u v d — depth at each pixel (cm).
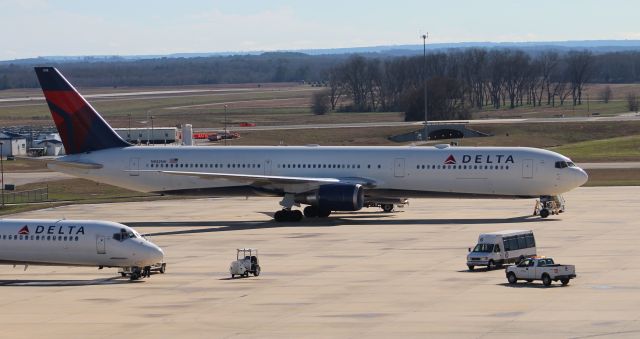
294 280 17275
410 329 13112
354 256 19912
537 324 13262
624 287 15975
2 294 16400
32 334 13262
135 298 15838
